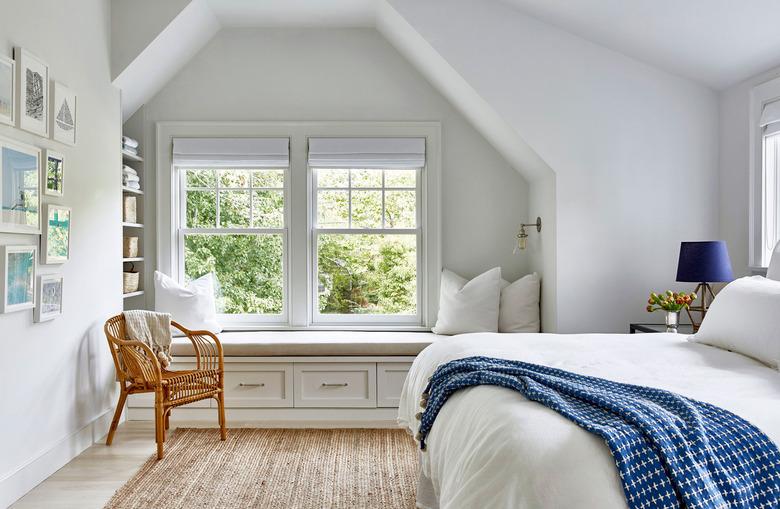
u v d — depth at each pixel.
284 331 4.68
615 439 1.36
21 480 2.80
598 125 4.04
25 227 2.83
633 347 2.53
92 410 3.59
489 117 4.17
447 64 3.99
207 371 3.63
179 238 4.71
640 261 4.05
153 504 2.70
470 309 4.34
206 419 4.06
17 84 2.79
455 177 4.72
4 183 2.66
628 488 1.29
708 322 2.56
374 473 3.10
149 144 4.63
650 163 4.06
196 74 4.64
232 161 4.62
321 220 4.78
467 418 1.75
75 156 3.41
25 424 2.86
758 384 1.91
